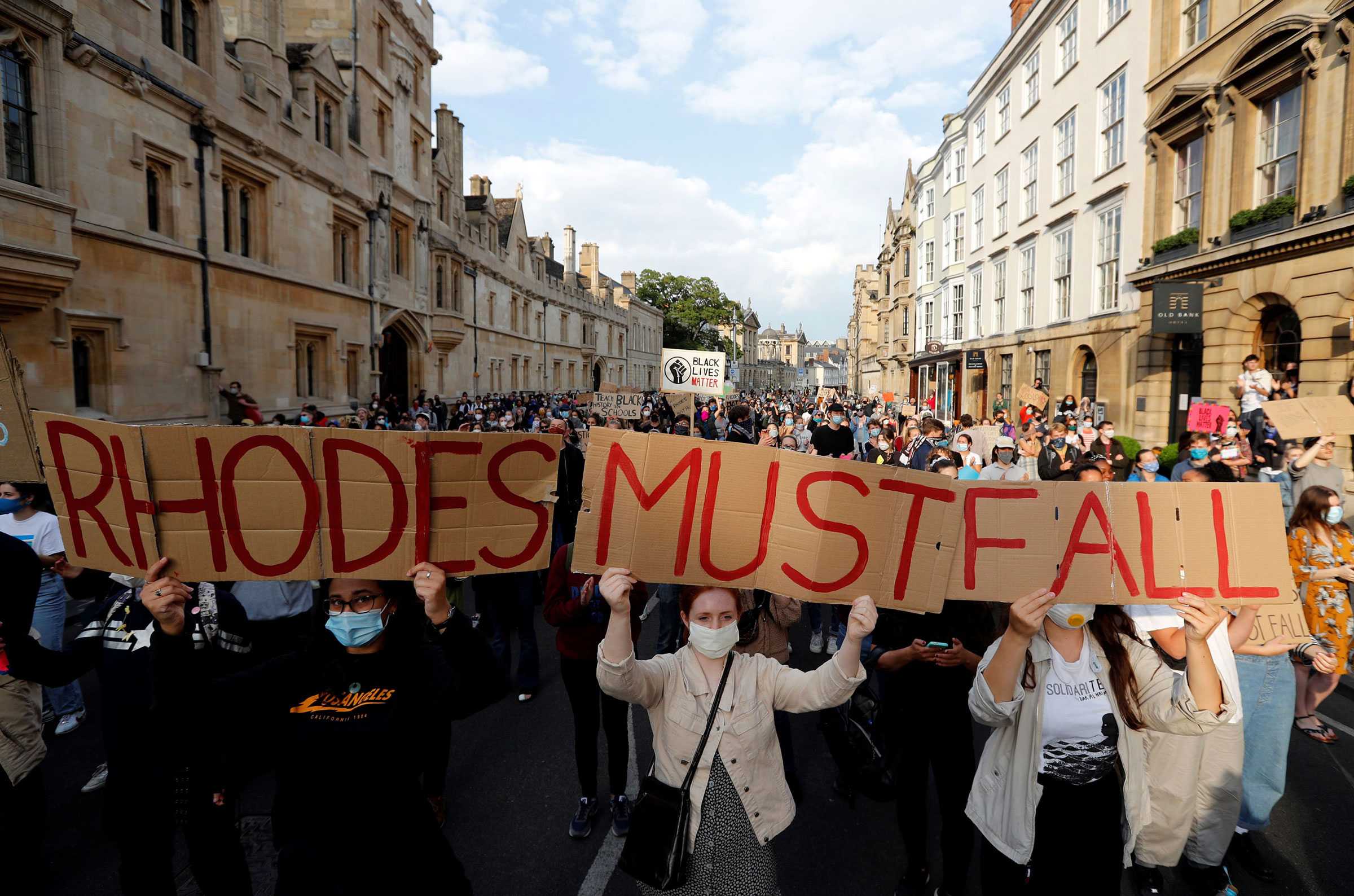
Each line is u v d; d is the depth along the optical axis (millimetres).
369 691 2297
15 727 2967
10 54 9820
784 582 2447
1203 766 3234
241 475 2234
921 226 36125
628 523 2436
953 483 2467
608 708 3877
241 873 2920
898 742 3395
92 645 3002
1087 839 2527
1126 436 16375
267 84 16156
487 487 2314
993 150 25953
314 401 18812
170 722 2283
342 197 19844
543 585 8172
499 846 3727
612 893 3363
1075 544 2482
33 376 10422
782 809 2387
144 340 12648
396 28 23422
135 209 12312
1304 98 11609
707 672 2453
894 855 3695
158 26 12742
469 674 2283
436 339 26719
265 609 4594
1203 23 14891
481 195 34875
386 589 2375
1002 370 25156
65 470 2307
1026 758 2578
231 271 15055
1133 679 2582
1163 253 15758
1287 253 11883
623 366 62500
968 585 2496
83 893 3334
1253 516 2477
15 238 9586
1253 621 2510
